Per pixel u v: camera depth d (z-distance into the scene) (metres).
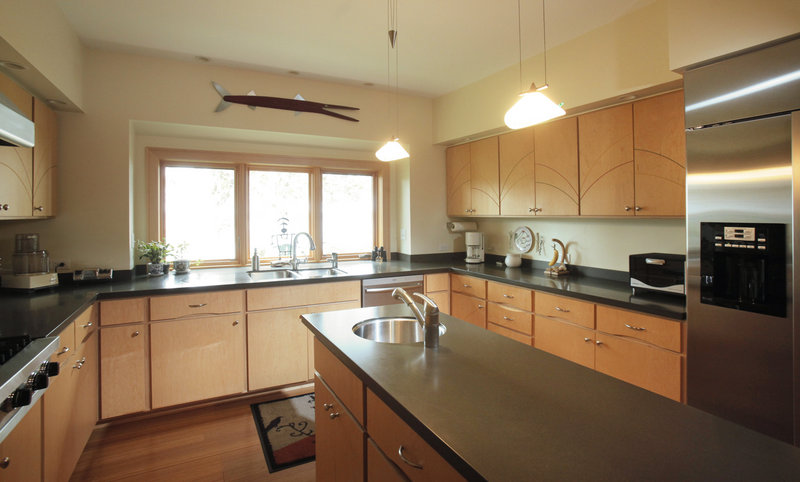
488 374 1.30
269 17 2.55
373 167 4.42
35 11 2.05
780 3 1.63
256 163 3.87
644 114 2.57
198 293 2.89
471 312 3.65
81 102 2.86
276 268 3.76
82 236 2.97
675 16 1.98
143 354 2.74
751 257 1.79
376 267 3.91
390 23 2.64
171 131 3.40
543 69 3.09
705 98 1.90
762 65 1.71
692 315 1.98
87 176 2.96
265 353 3.13
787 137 1.63
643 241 2.95
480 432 0.94
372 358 1.45
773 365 1.71
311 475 2.20
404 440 1.11
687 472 0.79
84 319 2.30
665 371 2.20
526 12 2.51
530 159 3.37
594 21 2.63
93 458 2.34
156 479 2.16
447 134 4.11
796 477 0.77
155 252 3.30
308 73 3.50
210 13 2.49
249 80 3.42
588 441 0.90
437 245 4.42
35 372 1.39
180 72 3.20
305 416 2.85
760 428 1.76
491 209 3.80
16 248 2.71
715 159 1.87
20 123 1.69
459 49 3.03
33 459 1.49
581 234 3.39
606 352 2.50
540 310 2.95
